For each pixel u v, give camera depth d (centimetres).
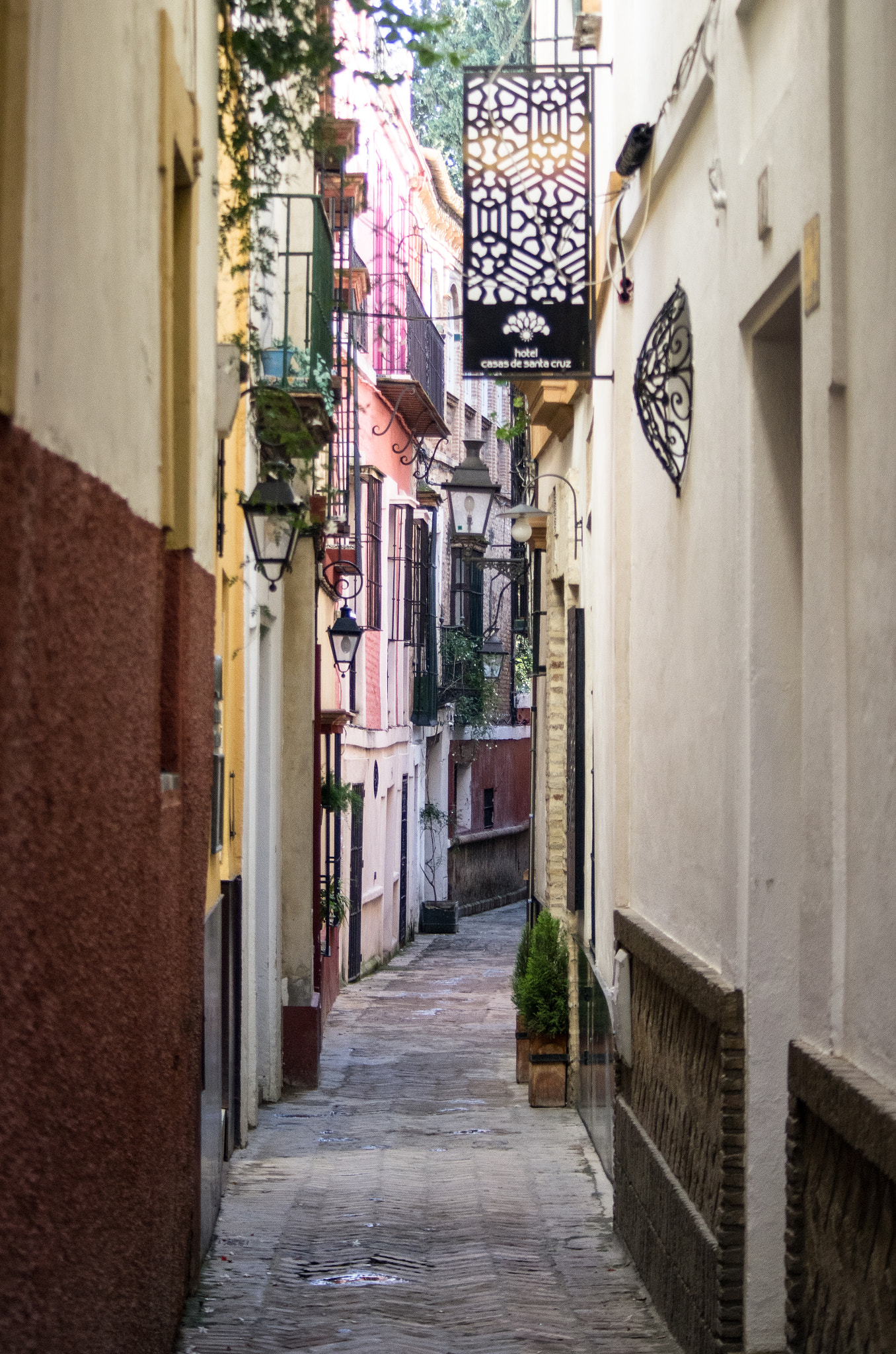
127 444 429
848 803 424
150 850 474
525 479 2305
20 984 299
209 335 658
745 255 551
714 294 621
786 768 555
